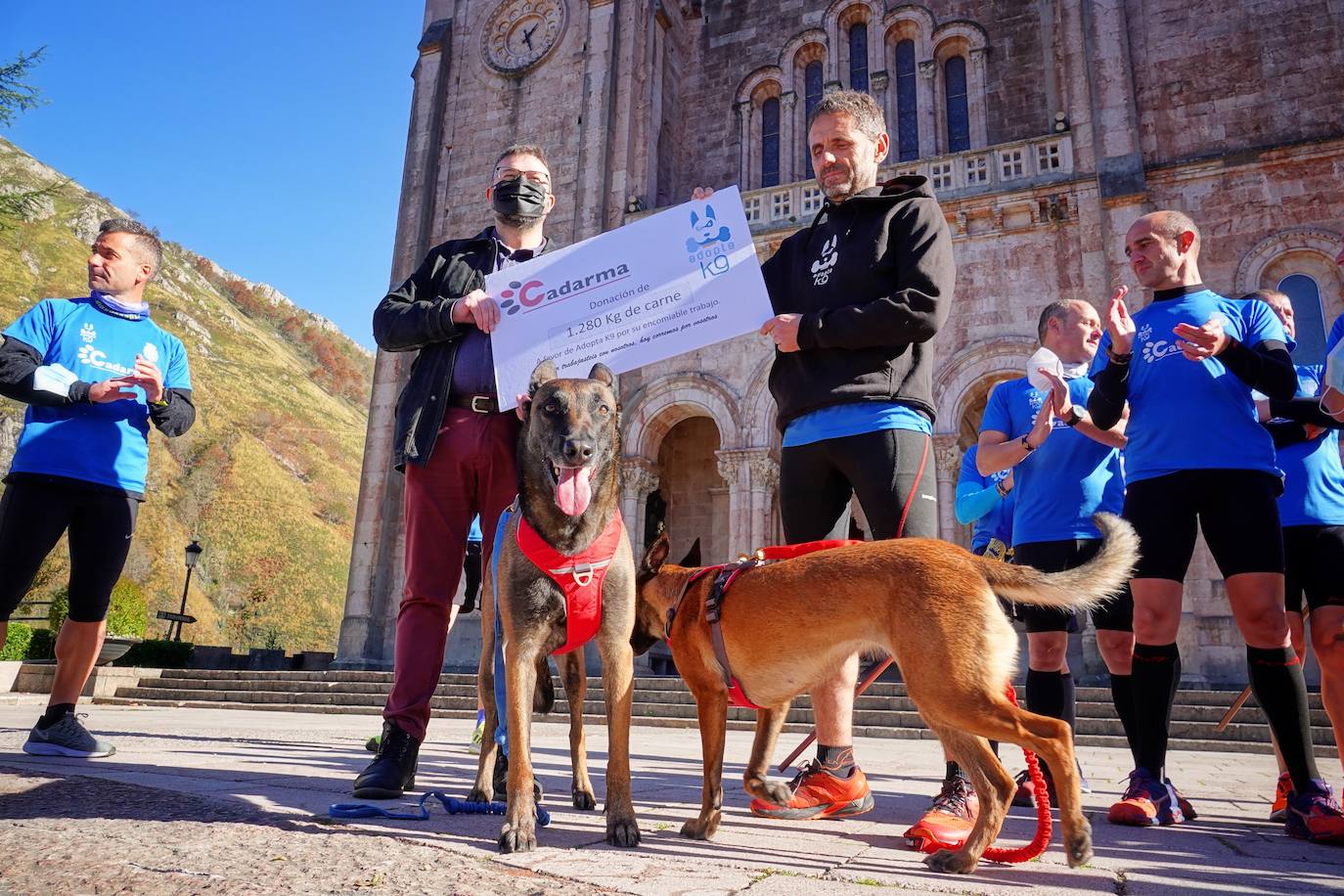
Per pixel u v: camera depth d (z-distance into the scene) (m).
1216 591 14.00
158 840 2.39
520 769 2.67
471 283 4.21
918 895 2.11
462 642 18.48
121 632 20.61
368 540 20.83
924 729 10.77
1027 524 4.61
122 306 5.12
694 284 3.77
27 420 4.79
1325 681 3.85
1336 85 16.41
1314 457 4.21
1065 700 4.53
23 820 2.69
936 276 3.64
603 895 2.00
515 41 24.17
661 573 3.39
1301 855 2.94
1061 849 2.94
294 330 136.62
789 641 2.85
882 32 22.73
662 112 23.58
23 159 102.75
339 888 1.97
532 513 2.97
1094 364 4.30
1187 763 7.86
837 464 3.73
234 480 76.94
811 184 19.42
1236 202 16.02
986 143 21.19
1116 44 17.62
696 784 4.85
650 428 19.50
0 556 4.62
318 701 15.23
